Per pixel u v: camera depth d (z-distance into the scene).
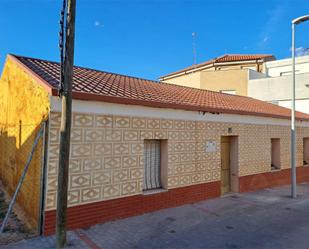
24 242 5.33
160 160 8.13
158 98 8.20
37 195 5.94
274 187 12.09
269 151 12.05
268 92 23.33
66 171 5.13
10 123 8.70
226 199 9.38
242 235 6.11
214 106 9.60
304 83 21.19
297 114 15.36
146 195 7.42
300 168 14.29
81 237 5.64
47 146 5.70
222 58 30.97
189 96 10.70
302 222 7.17
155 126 7.62
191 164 8.63
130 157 7.04
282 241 5.82
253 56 30.19
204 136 9.09
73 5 5.12
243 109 10.95
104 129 6.53
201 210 7.91
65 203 5.14
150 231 6.14
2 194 8.70
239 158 10.50
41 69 7.62
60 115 5.83
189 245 5.49
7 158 8.95
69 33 5.10
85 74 9.13
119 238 5.69
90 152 6.29
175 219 7.03
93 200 6.34
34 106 6.50
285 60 27.09
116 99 6.59
